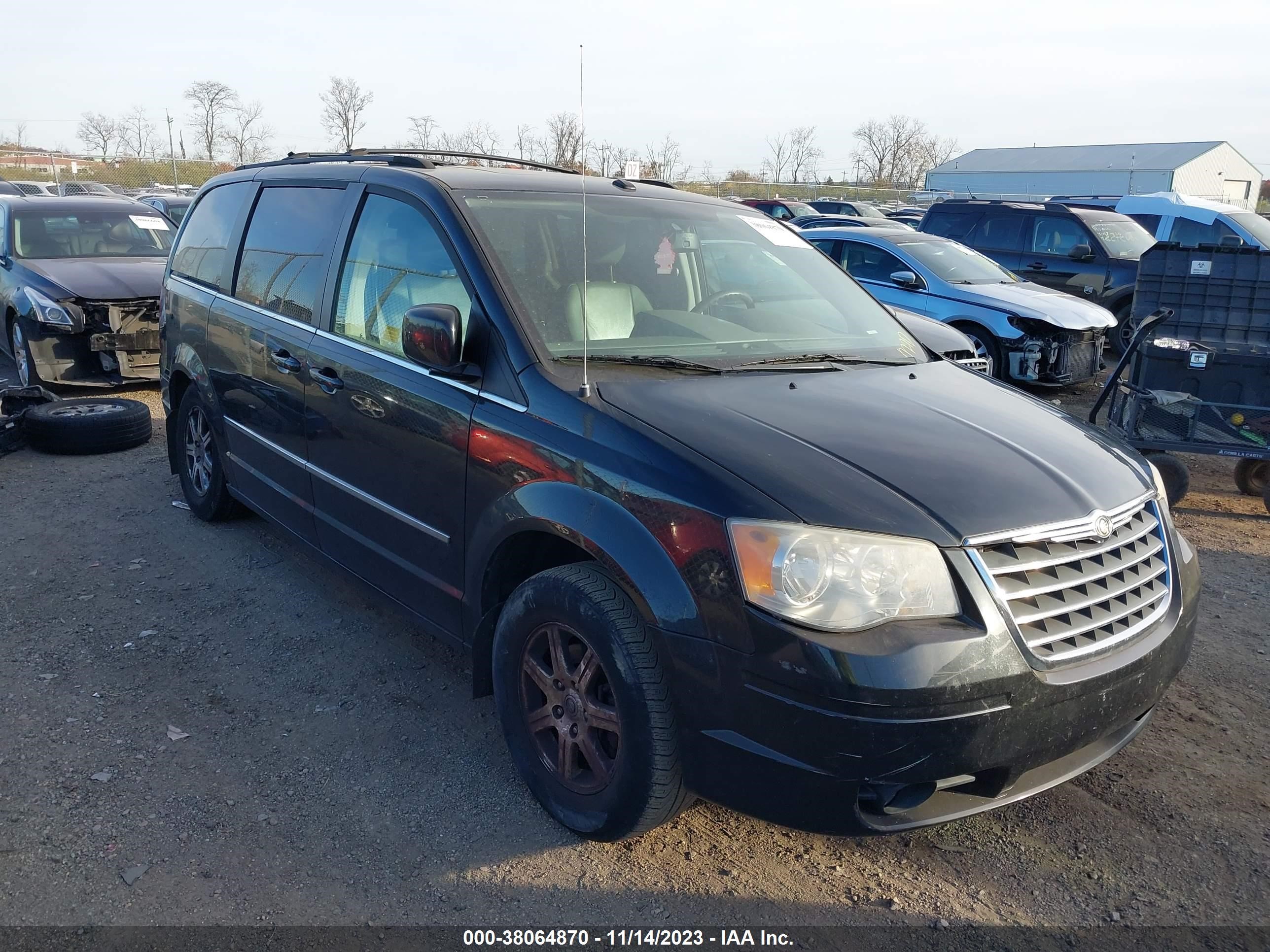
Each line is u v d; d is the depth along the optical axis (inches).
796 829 94.2
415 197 140.0
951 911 103.9
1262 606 187.9
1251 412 237.0
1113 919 103.4
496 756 129.8
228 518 211.0
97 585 180.1
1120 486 111.3
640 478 100.5
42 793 117.9
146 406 282.5
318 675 150.0
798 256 168.1
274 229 174.9
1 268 344.8
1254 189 2262.6
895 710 87.7
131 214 383.2
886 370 137.7
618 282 135.6
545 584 109.3
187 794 119.1
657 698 98.2
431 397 126.4
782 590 90.4
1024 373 372.5
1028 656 93.8
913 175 2410.2
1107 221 495.5
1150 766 132.4
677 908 103.0
